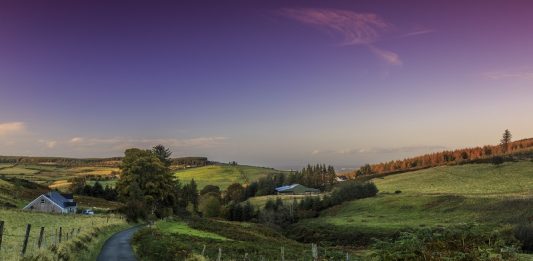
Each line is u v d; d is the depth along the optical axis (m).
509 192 150.12
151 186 108.19
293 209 147.38
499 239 11.68
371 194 160.88
